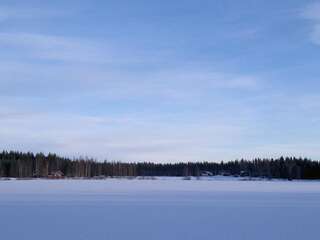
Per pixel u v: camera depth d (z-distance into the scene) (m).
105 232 15.20
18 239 13.83
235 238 14.16
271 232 15.30
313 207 24.38
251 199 30.48
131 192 38.84
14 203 26.45
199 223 17.53
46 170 108.00
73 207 24.03
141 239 13.93
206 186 56.25
